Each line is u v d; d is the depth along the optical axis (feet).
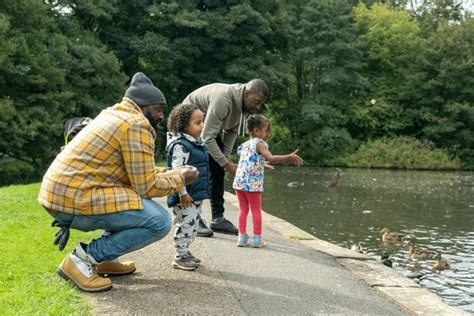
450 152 121.08
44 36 75.61
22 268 13.75
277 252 17.71
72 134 12.92
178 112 15.05
